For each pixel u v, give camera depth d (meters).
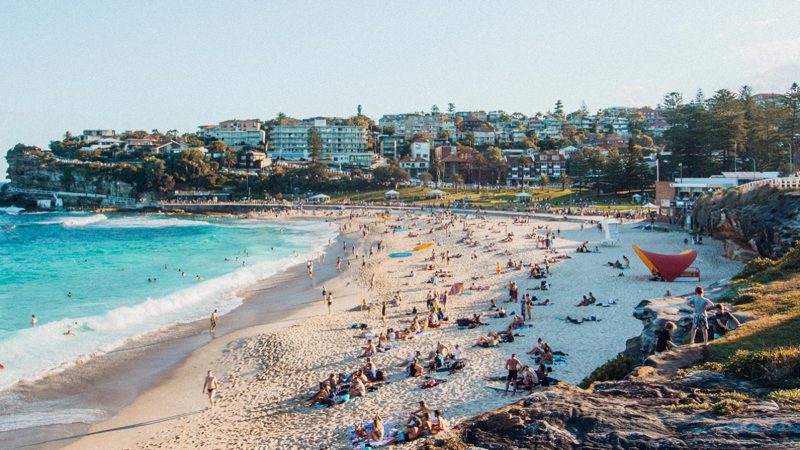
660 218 90.31
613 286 46.81
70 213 193.12
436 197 168.50
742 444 11.46
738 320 20.66
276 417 25.83
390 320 41.25
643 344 21.64
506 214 123.31
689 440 11.92
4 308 50.03
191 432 25.20
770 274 26.94
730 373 15.46
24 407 28.70
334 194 195.62
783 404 13.09
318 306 48.97
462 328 36.91
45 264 78.56
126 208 193.12
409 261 70.44
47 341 39.25
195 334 41.44
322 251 87.12
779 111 122.38
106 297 54.56
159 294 55.53
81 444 24.77
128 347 38.31
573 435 13.02
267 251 88.88
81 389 31.05
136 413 27.95
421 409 21.97
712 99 140.75
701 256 57.91
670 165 132.62
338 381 28.50
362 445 21.31
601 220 100.38
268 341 38.00
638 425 12.91
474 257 68.88
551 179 192.88
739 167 126.75
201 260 79.38
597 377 21.52
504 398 24.62
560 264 58.69
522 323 35.53
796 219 46.78
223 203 187.50
